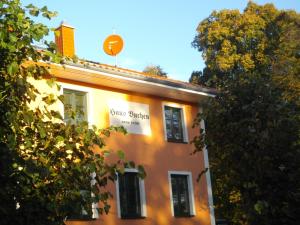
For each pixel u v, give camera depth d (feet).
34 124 20.35
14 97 19.69
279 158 31.76
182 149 67.51
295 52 95.86
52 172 19.95
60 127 21.20
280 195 31.58
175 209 64.80
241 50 124.98
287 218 31.63
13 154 18.66
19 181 18.85
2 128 19.07
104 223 55.06
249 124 32.55
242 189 33.32
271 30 125.80
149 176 62.23
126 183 59.52
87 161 20.99
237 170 33.22
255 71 36.88
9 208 18.53
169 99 68.18
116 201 57.00
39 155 19.97
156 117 65.67
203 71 130.93
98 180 21.18
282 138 31.71
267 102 33.37
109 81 58.44
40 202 19.31
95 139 21.68
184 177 67.31
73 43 63.36
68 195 19.94
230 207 51.88
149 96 65.57
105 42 67.72
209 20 130.31
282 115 32.94
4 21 19.71
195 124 36.19
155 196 62.18
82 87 57.77
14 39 19.16
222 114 34.09
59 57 21.04
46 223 19.38
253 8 129.08
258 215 31.99
